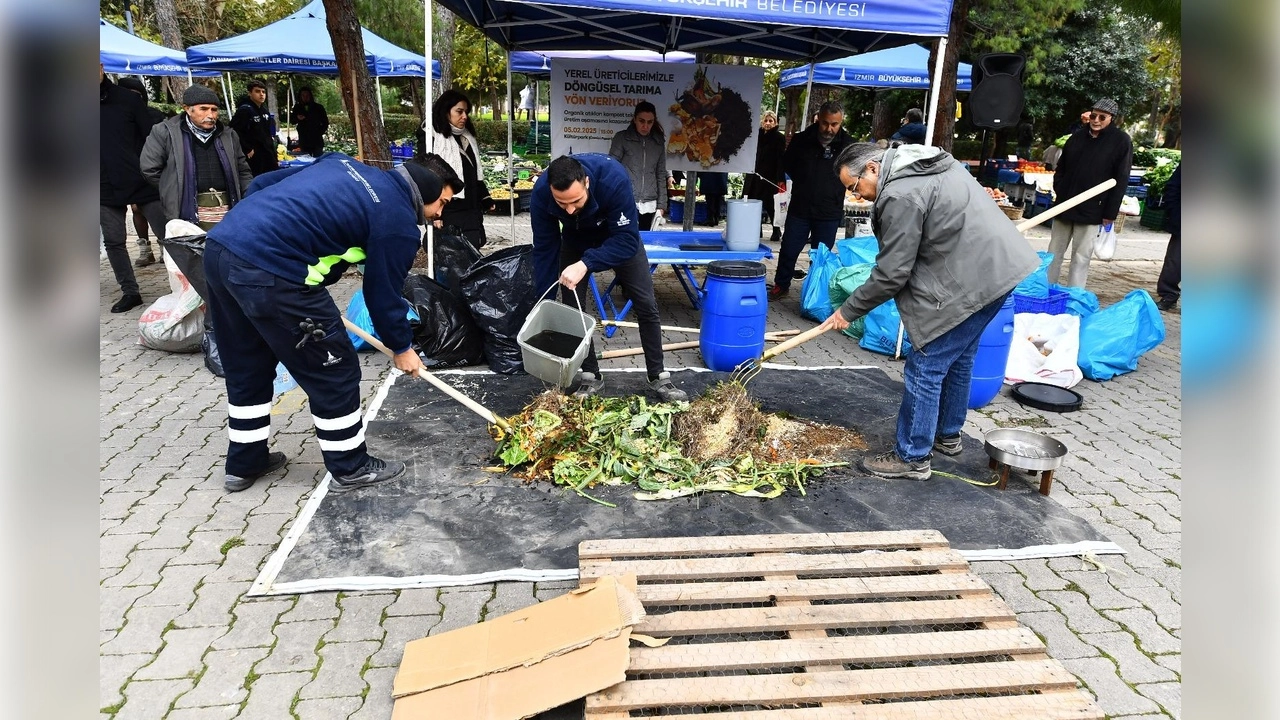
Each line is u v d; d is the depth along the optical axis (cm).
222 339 310
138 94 584
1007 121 603
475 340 491
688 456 355
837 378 483
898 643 225
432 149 628
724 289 474
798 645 224
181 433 390
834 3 436
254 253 276
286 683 224
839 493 334
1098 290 811
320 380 305
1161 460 388
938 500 331
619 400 407
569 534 298
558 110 708
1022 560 293
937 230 309
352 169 296
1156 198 1341
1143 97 2011
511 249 498
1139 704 224
